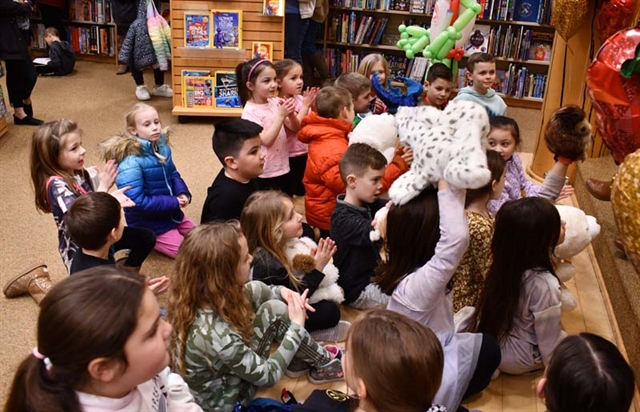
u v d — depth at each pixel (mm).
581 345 1354
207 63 5121
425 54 4191
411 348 1337
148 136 3039
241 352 1880
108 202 2203
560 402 1331
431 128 1935
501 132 3002
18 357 2338
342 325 2529
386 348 1338
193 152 4520
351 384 1410
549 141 2924
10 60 4609
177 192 3213
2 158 4223
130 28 5512
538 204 2070
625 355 2424
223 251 1820
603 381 1281
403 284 2105
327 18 6391
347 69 6512
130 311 1099
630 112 2688
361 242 2555
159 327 1170
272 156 3412
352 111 3277
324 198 3139
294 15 5234
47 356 1089
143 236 2740
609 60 2695
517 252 2090
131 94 5902
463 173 1705
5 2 4375
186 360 1867
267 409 1989
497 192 2525
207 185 3979
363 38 6430
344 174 2594
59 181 2492
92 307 1073
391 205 2209
